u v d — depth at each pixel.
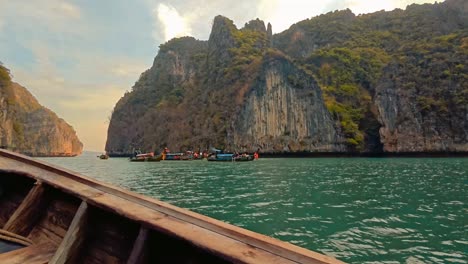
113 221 3.18
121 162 80.19
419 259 7.70
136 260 2.44
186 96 130.62
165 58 163.25
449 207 14.52
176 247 2.61
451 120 79.56
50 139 169.75
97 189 3.56
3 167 4.28
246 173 35.72
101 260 3.07
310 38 143.88
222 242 2.10
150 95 146.88
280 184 24.03
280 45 150.38
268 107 94.81
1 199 4.75
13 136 101.31
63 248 2.89
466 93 79.06
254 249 1.99
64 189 3.53
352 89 99.81
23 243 3.54
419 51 94.56
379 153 87.31
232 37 125.44
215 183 25.47
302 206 14.87
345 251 8.31
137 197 3.20
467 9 114.94
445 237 9.59
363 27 137.62
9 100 98.25
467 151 76.06
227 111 102.75
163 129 119.44
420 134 81.56
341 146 87.44
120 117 146.00
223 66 120.31
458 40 95.19
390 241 9.20
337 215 12.84
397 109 85.38
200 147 101.81
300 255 1.88
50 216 3.94
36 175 4.09
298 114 92.56
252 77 101.19
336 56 110.00
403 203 15.63
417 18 124.69
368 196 17.91
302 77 95.06
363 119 92.94
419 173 33.25
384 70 92.44
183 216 2.65
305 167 45.50
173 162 70.25
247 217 12.53
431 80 85.81
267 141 92.50
